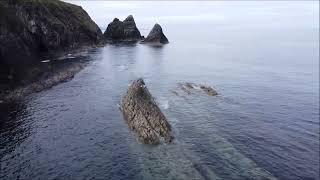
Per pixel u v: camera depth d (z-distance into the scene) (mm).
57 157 52219
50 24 130500
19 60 96938
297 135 65312
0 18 103000
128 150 54406
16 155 52500
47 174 47500
